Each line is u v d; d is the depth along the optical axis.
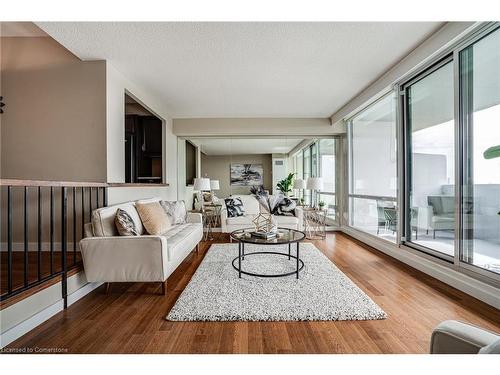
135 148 5.52
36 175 3.16
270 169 6.16
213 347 1.70
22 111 3.17
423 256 3.17
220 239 5.02
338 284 2.67
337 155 6.04
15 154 3.16
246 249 4.18
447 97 2.81
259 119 5.68
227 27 2.48
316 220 5.87
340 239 5.01
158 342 1.75
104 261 2.45
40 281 2.02
